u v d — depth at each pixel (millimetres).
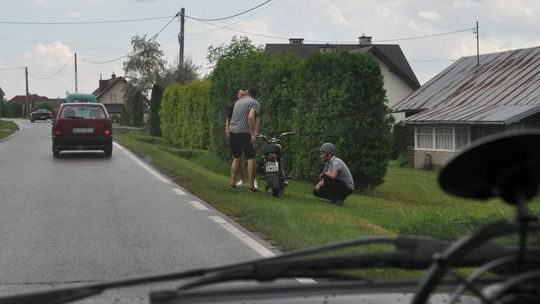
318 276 3523
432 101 49781
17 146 38406
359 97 24156
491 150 2365
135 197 17047
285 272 3279
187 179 20453
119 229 12516
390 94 73688
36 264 9656
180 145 45594
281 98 26062
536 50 48156
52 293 3021
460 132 45219
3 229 12500
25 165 26078
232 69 29719
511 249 3264
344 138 24109
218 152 31281
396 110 52719
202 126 39688
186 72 89625
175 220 13508
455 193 2543
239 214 13930
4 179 21047
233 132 18203
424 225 12172
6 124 76625
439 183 2521
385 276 8141
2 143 41531
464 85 49344
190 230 12391
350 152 24203
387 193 26312
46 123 95875
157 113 61406
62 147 29547
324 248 3295
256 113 17969
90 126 29734
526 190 2473
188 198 16859
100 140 29797
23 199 16594
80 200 16469
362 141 24297
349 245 3297
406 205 20547
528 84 43281
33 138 48406
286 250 10539
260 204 15070
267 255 10227
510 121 37438
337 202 18328
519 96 42156
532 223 2402
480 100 45000
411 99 52719
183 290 3066
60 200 16453
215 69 31281
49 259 9984
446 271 2471
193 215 14148
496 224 2428
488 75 48531
